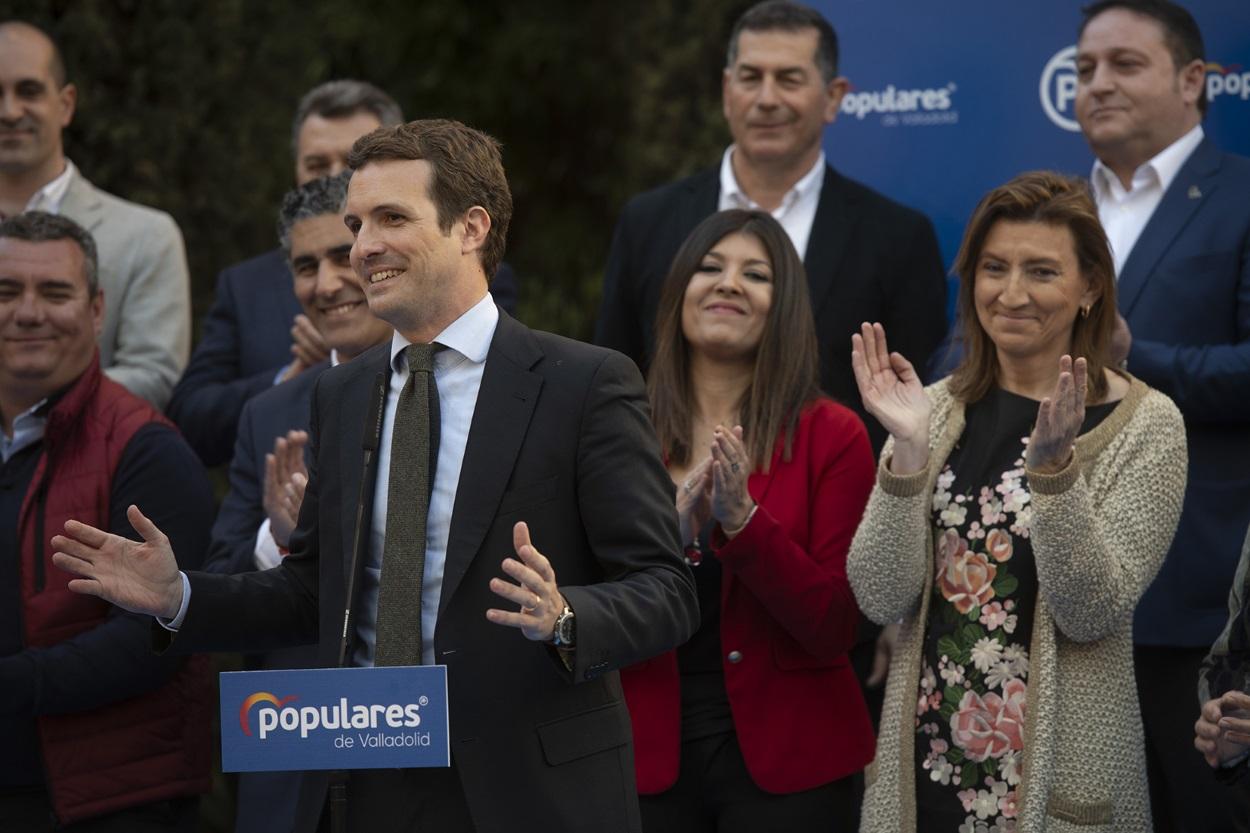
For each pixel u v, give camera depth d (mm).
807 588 13047
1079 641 11984
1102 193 17078
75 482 14375
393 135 10125
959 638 12367
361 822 9820
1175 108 16359
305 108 19188
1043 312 12664
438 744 9172
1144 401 12516
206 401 17969
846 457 13953
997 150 18375
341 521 10195
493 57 39188
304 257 14969
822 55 17953
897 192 18812
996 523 12367
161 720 14297
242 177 22484
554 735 9703
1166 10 16453
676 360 14633
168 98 21891
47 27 21031
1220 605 15055
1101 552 11617
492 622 9719
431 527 9938
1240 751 11703
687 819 13461
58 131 19016
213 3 22188
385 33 38500
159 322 18875
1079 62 16812
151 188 21672
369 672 9227
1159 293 15844
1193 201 16062
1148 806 12242
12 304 14406
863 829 12766
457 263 10117
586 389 10117
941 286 17812
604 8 38500
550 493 9945
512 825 9547
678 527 10250
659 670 13477
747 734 13266
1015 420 12711
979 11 18391
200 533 14688
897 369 12898
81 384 14656
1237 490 15180
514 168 39406
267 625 10562
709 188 18375
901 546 12484
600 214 39000
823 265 17422
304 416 15141
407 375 10328
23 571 14109
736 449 12781
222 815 22062
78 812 13789
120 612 13984
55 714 13859
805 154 17984
